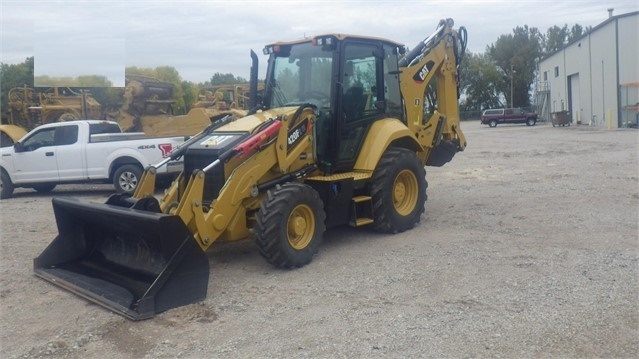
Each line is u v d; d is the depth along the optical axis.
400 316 5.57
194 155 7.37
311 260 7.47
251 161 7.16
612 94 43.09
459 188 13.25
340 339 5.12
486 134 39.44
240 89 23.95
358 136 8.61
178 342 5.21
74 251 7.51
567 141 28.16
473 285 6.33
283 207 6.98
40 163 14.64
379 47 8.95
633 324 5.16
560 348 4.76
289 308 5.93
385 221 8.61
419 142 9.91
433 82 10.77
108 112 23.02
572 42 51.31
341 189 8.01
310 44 8.44
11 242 9.38
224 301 6.19
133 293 6.20
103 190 16.22
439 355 4.72
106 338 5.36
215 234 6.83
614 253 7.30
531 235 8.45
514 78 89.25
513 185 13.41
